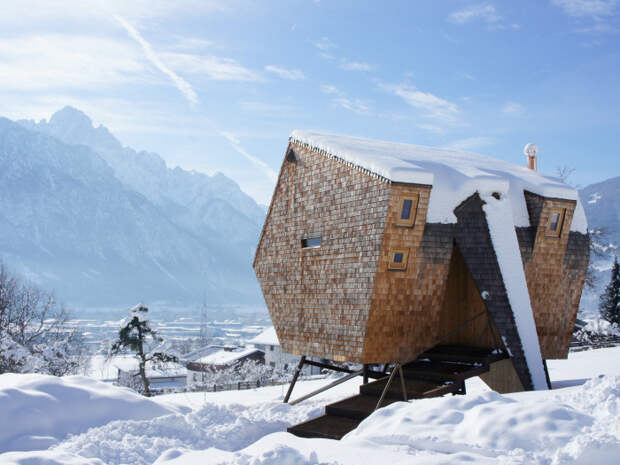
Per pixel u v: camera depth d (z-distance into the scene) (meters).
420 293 18.86
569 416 9.68
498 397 11.21
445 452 9.46
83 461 10.05
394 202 17.70
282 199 23.12
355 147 20.08
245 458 9.42
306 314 21.11
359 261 18.56
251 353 84.69
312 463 8.99
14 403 13.08
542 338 21.95
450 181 19.70
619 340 50.19
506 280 19.06
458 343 22.53
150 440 12.45
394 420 10.98
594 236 49.00
